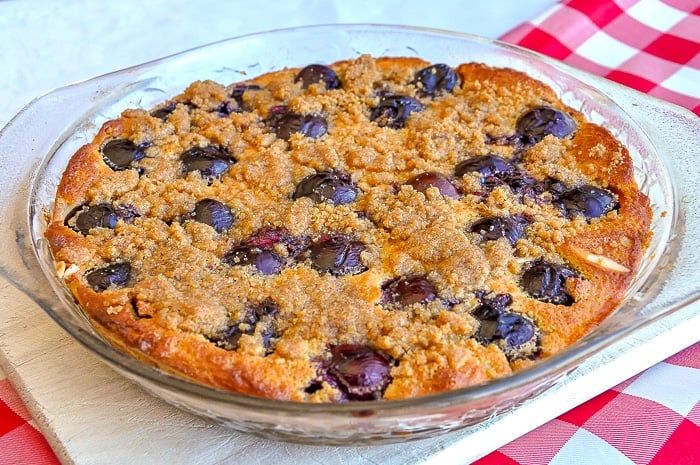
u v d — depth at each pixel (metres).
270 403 0.46
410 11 0.83
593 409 0.53
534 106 0.61
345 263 0.53
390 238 0.54
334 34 0.67
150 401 0.52
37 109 0.60
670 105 0.62
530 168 0.58
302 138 0.59
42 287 0.51
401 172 0.58
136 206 0.56
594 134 0.59
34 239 0.54
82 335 0.49
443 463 0.50
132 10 0.83
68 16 0.83
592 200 0.56
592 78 0.65
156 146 0.59
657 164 0.57
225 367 0.49
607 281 0.53
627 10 0.74
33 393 0.52
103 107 0.62
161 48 0.80
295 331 0.50
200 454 0.50
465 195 0.56
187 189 0.57
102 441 0.50
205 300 0.51
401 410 0.46
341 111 0.62
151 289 0.51
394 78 0.64
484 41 0.65
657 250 0.53
